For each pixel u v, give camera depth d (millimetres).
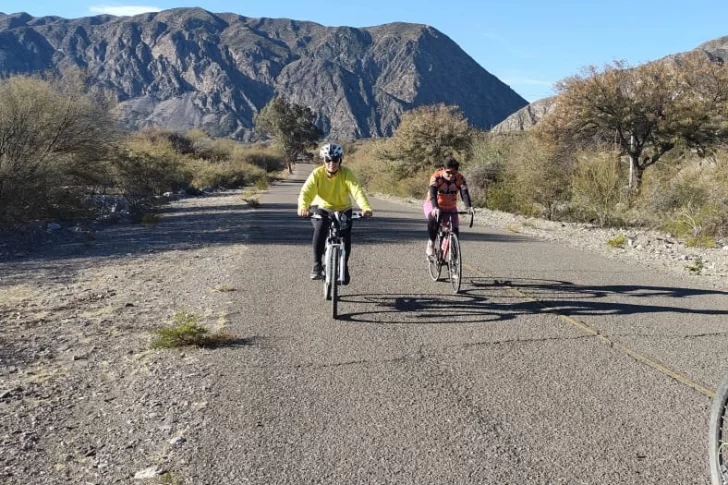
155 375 5129
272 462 3688
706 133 20453
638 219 17734
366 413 4344
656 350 5680
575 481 3469
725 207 15008
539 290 8273
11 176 14344
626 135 22047
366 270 9672
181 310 7211
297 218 18250
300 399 4586
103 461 3730
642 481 3461
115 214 18156
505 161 25078
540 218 20312
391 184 36656
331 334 6180
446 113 34219
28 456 3793
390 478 3506
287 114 107875
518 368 5211
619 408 4414
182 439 3980
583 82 21125
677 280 9023
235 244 12570
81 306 7488
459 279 7949
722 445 3094
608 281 8922
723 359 5438
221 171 42156
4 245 12047
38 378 5094
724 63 20578
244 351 5672
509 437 3982
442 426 4137
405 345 5824
